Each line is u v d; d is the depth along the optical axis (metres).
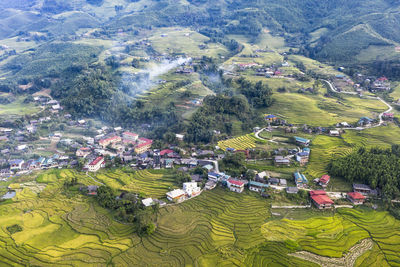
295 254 82.62
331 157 129.62
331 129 154.75
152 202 105.75
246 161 134.75
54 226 95.75
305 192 108.56
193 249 84.94
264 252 83.44
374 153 124.94
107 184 123.12
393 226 93.56
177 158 146.50
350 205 104.25
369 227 93.00
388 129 151.38
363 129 152.75
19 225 96.06
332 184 115.19
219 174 122.50
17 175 134.00
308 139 146.38
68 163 144.50
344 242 86.50
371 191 108.25
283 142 150.00
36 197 113.81
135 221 97.50
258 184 114.00
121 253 83.94
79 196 113.81
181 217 99.19
